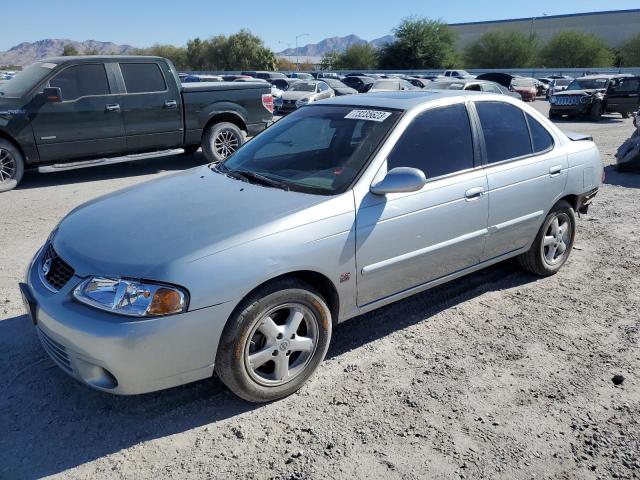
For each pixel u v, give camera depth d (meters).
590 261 5.36
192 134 9.84
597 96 20.39
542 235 4.65
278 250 2.91
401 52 63.25
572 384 3.32
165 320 2.62
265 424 2.93
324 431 2.88
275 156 3.93
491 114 4.24
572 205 4.96
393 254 3.47
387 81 25.23
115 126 8.96
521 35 66.75
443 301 4.44
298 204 3.16
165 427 2.91
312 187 3.39
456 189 3.78
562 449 2.76
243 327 2.85
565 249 4.98
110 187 8.56
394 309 4.28
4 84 8.87
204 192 3.47
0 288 4.59
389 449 2.74
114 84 8.88
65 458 2.69
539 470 2.62
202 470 2.61
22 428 2.89
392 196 3.44
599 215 7.01
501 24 75.88
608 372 3.45
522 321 4.11
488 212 4.03
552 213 4.69
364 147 3.57
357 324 4.04
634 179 9.27
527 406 3.10
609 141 14.19
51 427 2.90
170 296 2.63
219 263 2.75
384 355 3.61
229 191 3.44
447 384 3.29
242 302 2.86
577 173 4.78
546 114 23.58
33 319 2.95
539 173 4.40
